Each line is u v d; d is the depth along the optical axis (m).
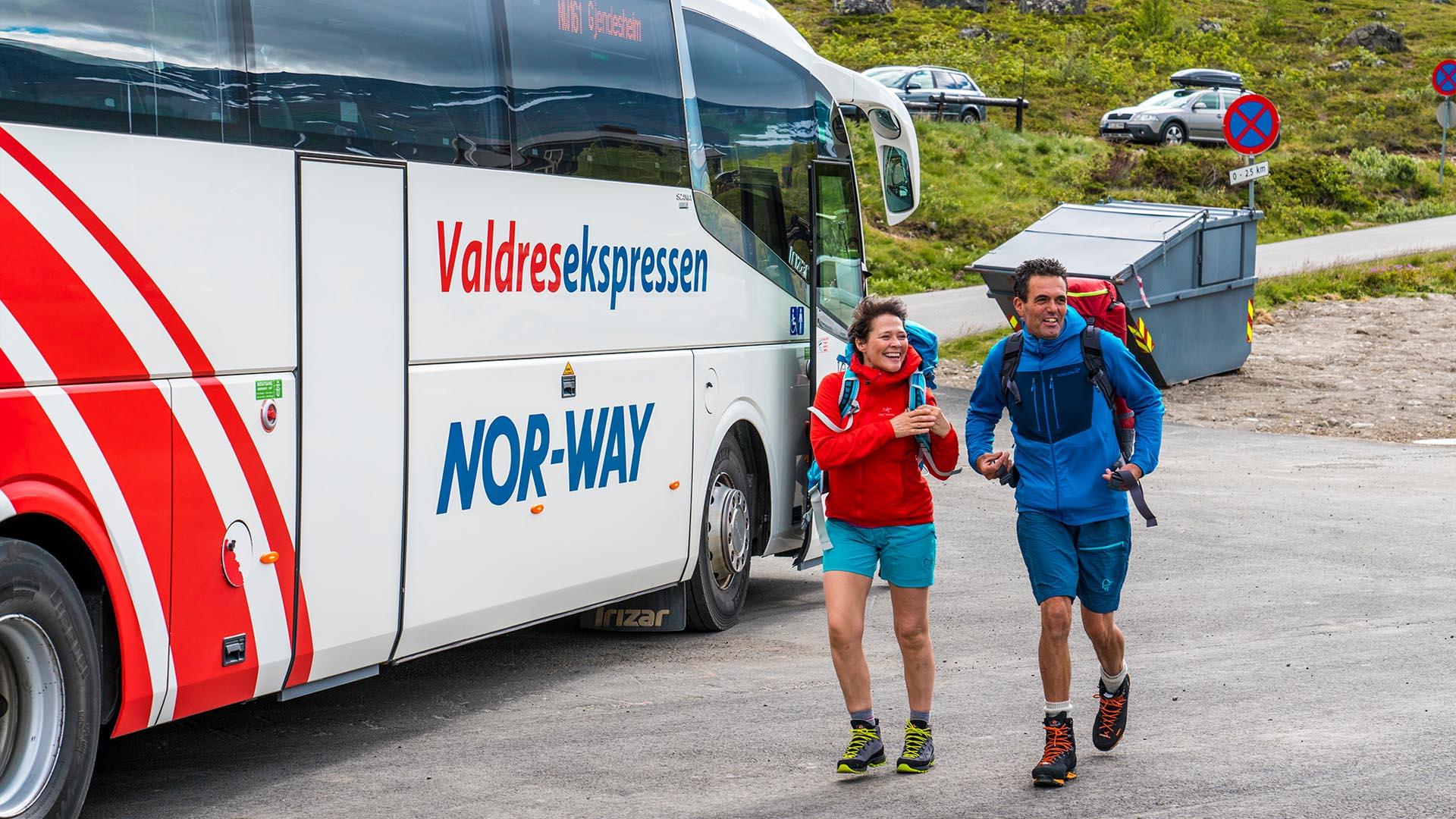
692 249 9.75
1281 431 19.17
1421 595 10.60
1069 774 6.52
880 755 6.73
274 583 6.53
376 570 7.14
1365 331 25.81
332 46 6.86
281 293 6.52
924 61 60.59
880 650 9.52
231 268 6.26
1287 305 28.02
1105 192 40.97
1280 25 77.44
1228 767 6.68
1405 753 6.84
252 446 6.38
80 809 5.71
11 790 5.46
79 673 5.66
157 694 5.98
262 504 6.44
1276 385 21.75
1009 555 12.66
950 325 26.56
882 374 6.61
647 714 7.93
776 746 7.23
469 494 7.73
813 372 11.19
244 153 6.33
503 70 7.99
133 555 5.82
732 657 9.43
